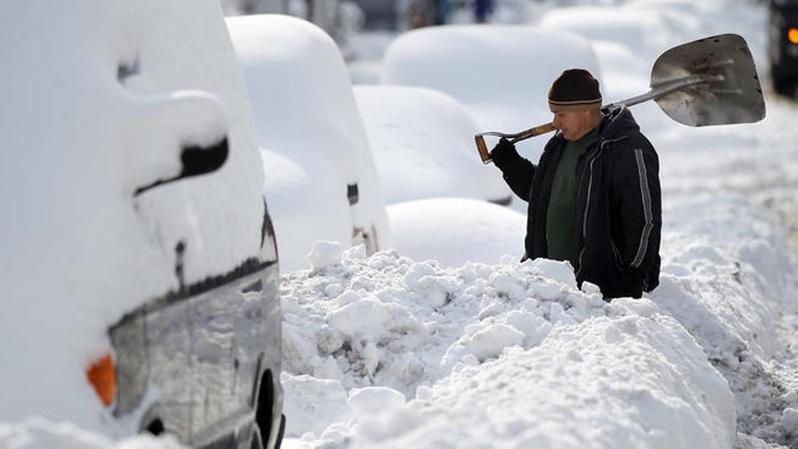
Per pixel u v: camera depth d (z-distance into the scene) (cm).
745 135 6650
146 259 1088
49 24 1107
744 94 2156
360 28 13788
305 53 2662
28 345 1010
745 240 3678
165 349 1110
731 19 14425
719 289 2583
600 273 1992
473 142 3391
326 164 2467
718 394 1709
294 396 1650
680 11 14275
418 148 3262
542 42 4338
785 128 7162
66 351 1018
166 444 936
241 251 1277
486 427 1178
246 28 2728
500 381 1385
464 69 4272
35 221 1037
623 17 9419
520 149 3853
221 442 1217
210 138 1069
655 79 2180
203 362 1178
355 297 1870
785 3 8712
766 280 3384
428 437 1105
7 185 1048
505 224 2673
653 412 1382
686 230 3878
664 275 2306
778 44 8706
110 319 1041
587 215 1989
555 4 16800
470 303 1866
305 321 1836
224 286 1227
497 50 4312
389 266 2020
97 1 1141
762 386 2111
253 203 1329
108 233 1052
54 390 1005
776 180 5509
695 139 6556
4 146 1061
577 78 1997
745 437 1828
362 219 2547
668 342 1695
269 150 2447
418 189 3133
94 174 1058
